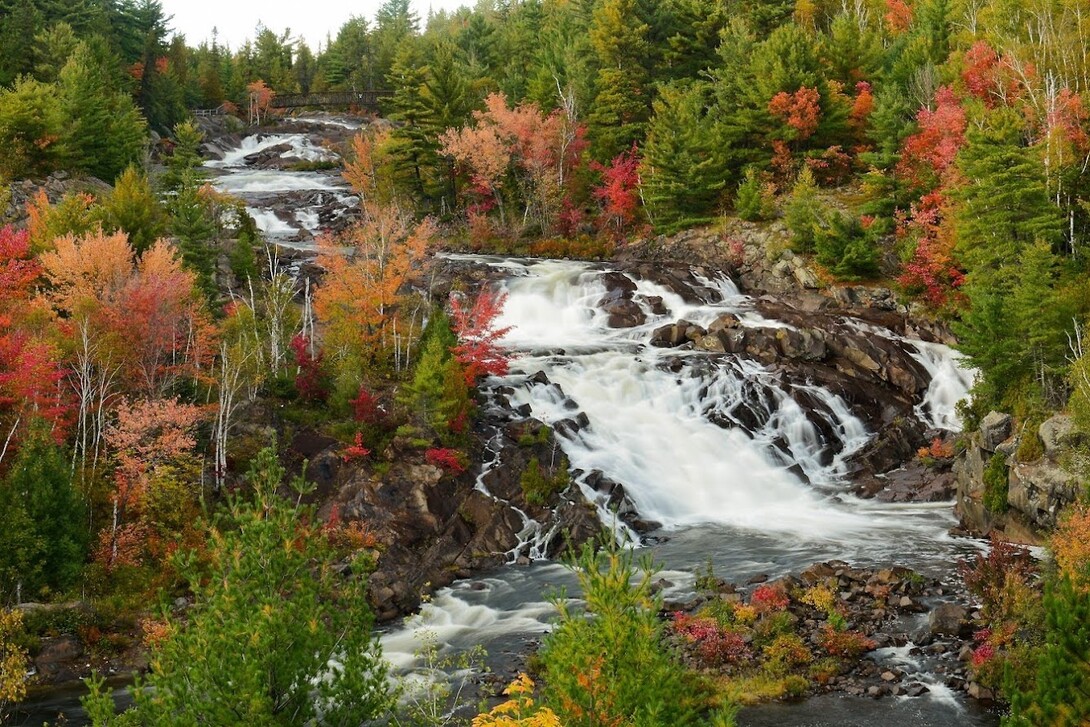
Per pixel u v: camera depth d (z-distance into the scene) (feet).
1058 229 162.91
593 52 314.35
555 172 280.31
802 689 76.48
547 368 163.63
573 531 121.19
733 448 151.53
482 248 258.16
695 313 196.54
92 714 48.34
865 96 260.01
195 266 174.60
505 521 122.21
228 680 46.26
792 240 220.84
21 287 139.64
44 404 120.67
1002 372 130.21
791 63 258.37
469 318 167.22
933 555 112.47
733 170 265.54
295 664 48.26
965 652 80.89
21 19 329.11
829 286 209.46
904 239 211.20
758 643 84.94
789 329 181.57
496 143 265.75
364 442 130.93
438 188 283.79
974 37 271.90
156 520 113.39
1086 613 53.83
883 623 89.66
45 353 115.75
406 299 165.48
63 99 260.42
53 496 100.12
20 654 83.92
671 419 155.94
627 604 47.14
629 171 266.16
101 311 130.11
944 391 175.32
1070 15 236.22
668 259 239.71
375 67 526.98
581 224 266.57
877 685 76.89
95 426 122.31
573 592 104.99
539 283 209.97
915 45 280.92
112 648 93.45
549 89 310.24
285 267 210.59
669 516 135.13
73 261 138.41
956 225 180.45
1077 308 125.49
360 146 307.99
